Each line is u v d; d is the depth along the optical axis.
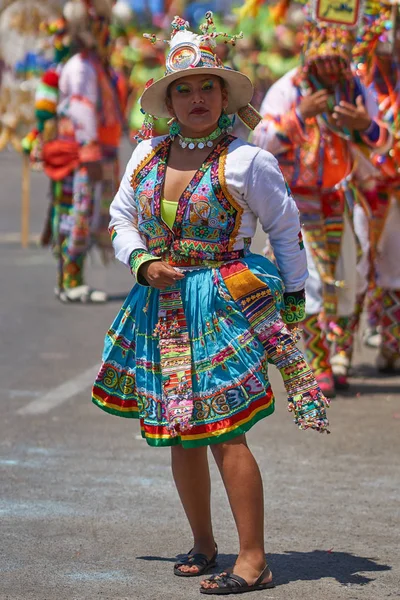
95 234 24.97
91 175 24.55
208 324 9.41
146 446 14.20
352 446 14.23
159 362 9.62
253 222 9.68
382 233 18.00
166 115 9.98
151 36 9.74
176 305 9.48
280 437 14.67
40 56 36.03
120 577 9.77
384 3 17.02
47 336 21.25
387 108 17.36
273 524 11.24
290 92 16.12
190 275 9.54
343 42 15.83
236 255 9.56
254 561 9.52
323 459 13.62
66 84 24.33
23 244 33.75
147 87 9.66
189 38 9.55
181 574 9.84
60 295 25.27
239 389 9.38
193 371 9.46
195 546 10.08
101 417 15.68
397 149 17.27
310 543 10.70
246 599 9.27
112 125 24.70
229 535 10.92
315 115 15.82
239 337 9.41
